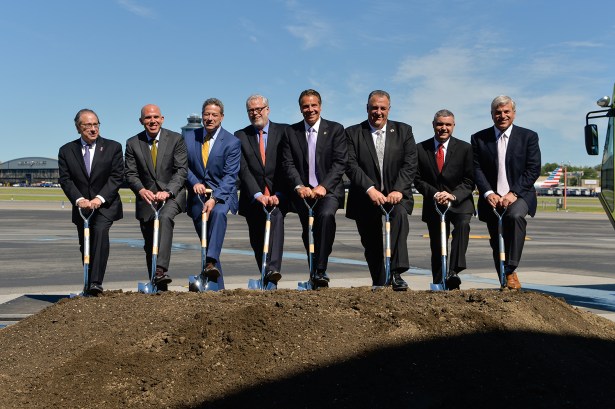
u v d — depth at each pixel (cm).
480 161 703
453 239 693
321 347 399
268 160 706
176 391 370
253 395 359
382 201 637
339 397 352
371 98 667
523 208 660
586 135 871
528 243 1888
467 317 439
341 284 945
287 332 414
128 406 360
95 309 500
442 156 707
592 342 459
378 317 438
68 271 1120
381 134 679
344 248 1625
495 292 523
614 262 1357
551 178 12531
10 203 5106
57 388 383
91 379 388
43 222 2706
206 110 701
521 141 688
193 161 715
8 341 471
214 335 415
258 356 393
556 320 479
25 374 409
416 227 2606
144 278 1022
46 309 519
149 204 679
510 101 683
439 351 396
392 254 643
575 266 1272
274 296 505
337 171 662
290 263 1253
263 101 702
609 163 850
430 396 354
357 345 401
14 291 894
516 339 420
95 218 674
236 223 2808
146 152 702
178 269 1148
